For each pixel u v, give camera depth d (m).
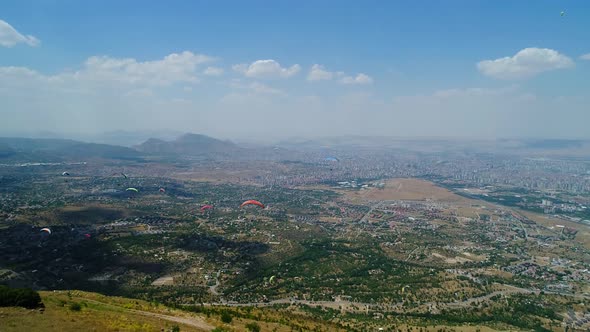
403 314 174.00
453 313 176.12
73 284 192.50
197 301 180.38
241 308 151.25
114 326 73.44
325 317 164.00
